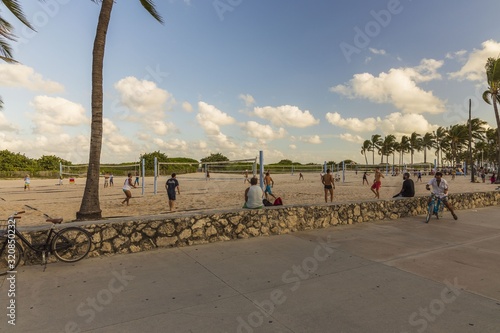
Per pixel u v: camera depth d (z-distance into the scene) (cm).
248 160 1270
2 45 1216
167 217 568
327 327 288
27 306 328
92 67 832
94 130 828
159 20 1015
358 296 357
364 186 2414
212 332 278
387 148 10019
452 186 2470
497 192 1235
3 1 938
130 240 534
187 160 5291
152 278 411
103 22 839
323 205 757
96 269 446
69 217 1024
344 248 562
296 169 5131
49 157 6506
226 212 627
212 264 471
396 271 440
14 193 2147
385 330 283
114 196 1772
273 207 697
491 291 371
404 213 916
